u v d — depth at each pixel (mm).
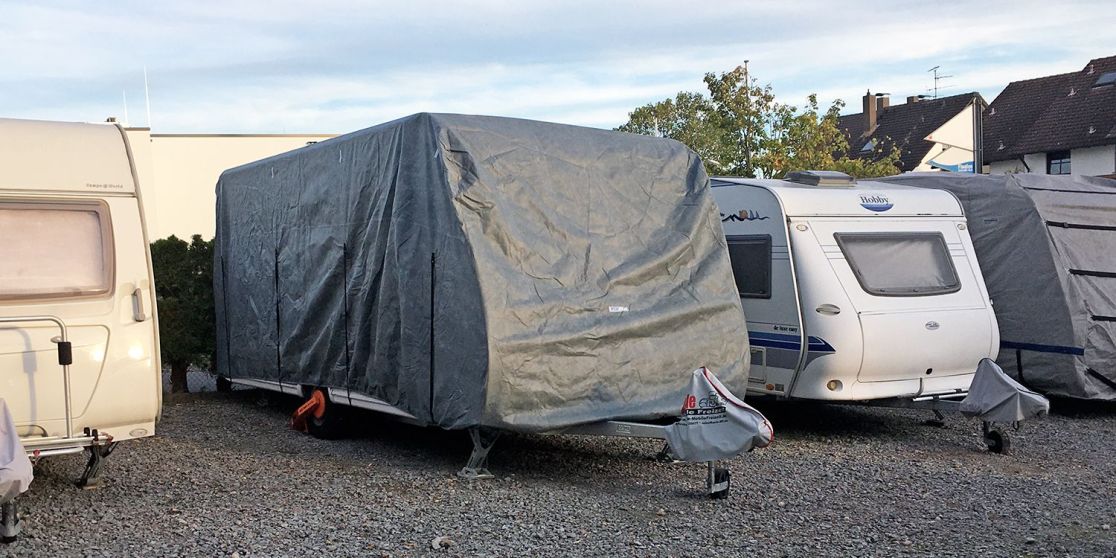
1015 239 10688
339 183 8625
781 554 5516
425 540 5734
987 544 5715
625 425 7223
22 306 6453
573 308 7355
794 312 9094
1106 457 8391
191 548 5582
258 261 10219
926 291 9406
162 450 8555
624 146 8344
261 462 8016
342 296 8555
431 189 7387
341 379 8641
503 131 7676
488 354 6898
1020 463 8117
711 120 25203
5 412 5605
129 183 7027
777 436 9336
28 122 6949
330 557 5414
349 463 7969
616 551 5555
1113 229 10844
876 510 6500
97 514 6355
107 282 6773
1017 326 10719
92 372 6613
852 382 8977
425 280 7410
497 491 6969
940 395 9461
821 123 24750
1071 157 35469
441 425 7301
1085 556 5496
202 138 27625
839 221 9398
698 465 7926
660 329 7820
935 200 10078
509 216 7352
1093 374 10336
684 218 8359
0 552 5551
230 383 12219
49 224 6699
